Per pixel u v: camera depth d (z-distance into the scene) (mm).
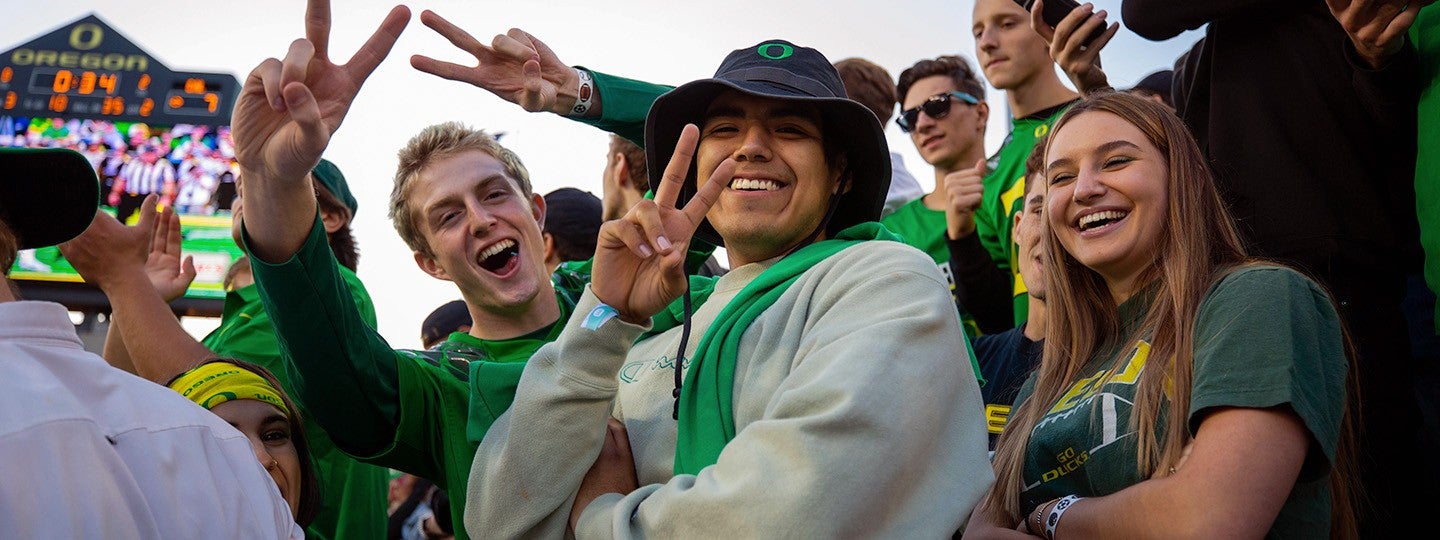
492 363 2705
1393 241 2984
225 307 3885
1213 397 2152
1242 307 2254
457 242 3754
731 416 2244
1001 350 3555
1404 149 3016
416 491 5387
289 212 2568
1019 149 4496
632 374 2531
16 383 1693
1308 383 2146
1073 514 2232
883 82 5039
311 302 2658
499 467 2238
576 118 3242
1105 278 2600
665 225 2160
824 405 1992
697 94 2641
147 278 3006
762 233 2568
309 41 2344
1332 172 2998
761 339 2285
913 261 2246
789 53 2686
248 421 2627
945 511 1988
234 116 2463
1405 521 2797
